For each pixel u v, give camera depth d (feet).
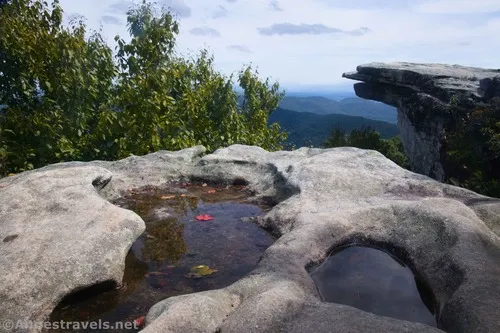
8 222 9.54
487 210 11.49
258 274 8.05
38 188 11.18
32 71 23.90
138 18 27.48
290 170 15.52
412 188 13.64
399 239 10.03
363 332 5.86
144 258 10.62
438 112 38.81
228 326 6.37
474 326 5.91
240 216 13.75
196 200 15.34
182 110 29.04
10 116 23.24
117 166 17.39
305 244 9.37
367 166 15.66
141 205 14.64
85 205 10.53
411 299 8.25
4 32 22.90
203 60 34.68
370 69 56.65
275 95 42.88
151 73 26.14
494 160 27.96
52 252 8.46
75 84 24.81
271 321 6.29
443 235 9.13
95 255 8.67
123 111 25.71
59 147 23.71
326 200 12.63
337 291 8.41
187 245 11.43
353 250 10.16
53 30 25.64
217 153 19.03
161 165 17.69
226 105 32.94
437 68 52.03
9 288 7.49
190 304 6.58
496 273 7.22
